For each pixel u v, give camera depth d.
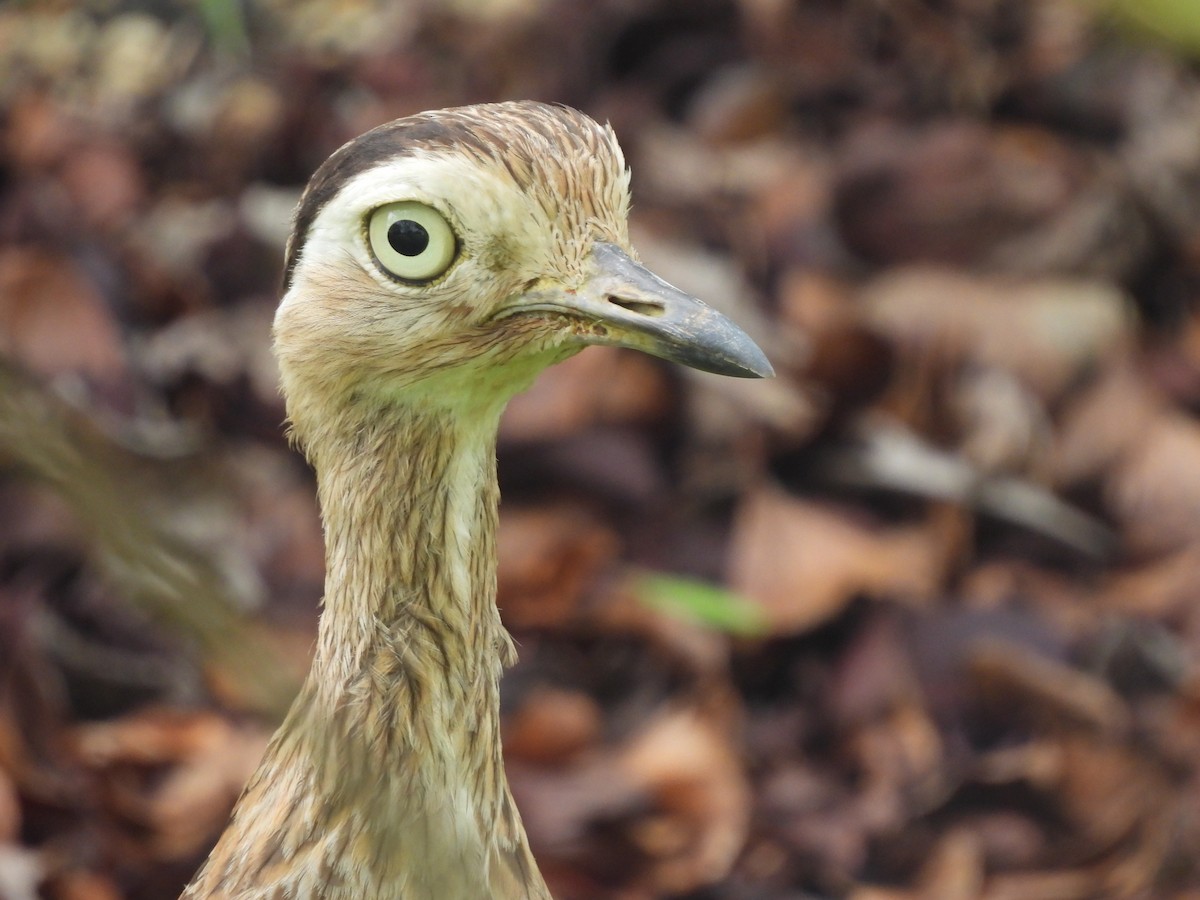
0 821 8.59
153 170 12.24
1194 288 12.02
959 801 9.45
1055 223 11.75
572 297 5.29
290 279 5.43
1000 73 12.73
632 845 9.09
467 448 5.43
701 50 12.76
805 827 9.30
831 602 9.95
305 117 12.31
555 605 9.88
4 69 12.95
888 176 11.82
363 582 5.38
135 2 13.29
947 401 10.85
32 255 10.91
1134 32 5.02
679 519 10.27
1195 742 9.65
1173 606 10.32
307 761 5.37
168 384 10.59
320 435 5.43
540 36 12.66
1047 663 9.77
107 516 4.28
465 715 5.44
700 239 11.57
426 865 5.30
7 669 8.90
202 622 4.42
